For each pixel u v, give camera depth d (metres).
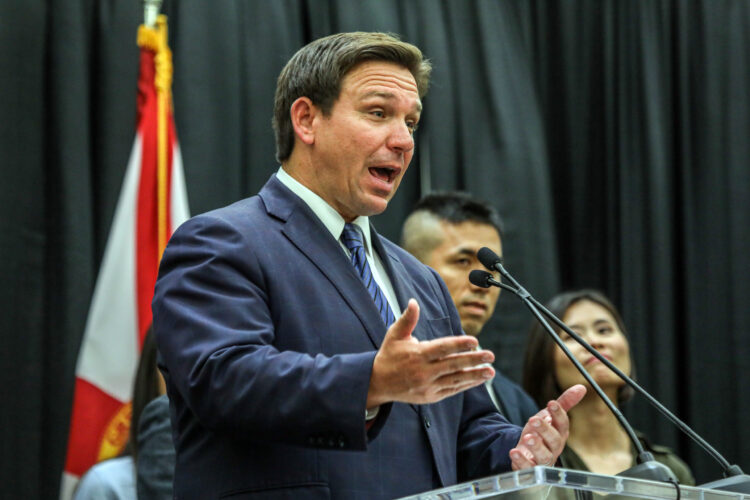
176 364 1.83
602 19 6.03
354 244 2.19
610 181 5.91
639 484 1.57
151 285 4.62
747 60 6.01
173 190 4.78
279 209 2.11
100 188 4.78
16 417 4.44
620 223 5.86
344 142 2.16
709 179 5.94
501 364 5.27
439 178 5.46
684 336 5.87
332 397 1.67
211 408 1.75
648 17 6.04
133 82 4.89
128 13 4.96
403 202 5.44
